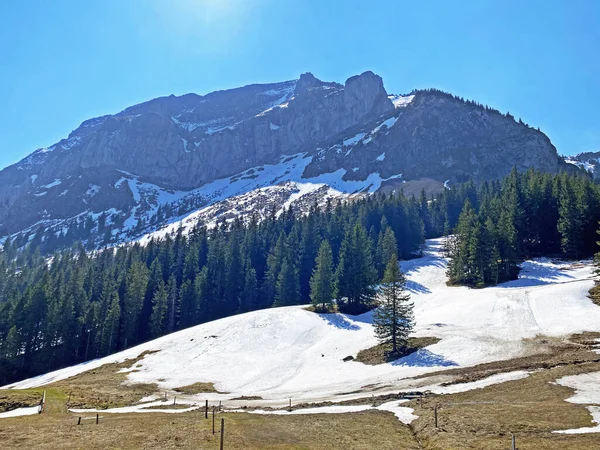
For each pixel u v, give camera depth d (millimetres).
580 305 60031
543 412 26141
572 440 20547
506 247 88688
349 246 90750
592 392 29562
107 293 97438
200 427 28438
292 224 140750
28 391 46750
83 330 92688
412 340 59219
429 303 80562
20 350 83500
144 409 40750
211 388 53469
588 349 43812
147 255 133250
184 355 67438
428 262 114250
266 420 31625
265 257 123938
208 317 102812
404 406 33688
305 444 24594
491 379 38719
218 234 142750
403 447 23781
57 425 30359
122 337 94125
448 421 26656
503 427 24156
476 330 58875
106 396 48031
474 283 88688
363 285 85750
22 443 25047
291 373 57594
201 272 107188
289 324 76188
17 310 86125
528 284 81125
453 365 48000
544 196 106688
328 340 68625
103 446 24234
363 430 27344
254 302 107625
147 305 104000
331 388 48219
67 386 53969
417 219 131000
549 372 36719
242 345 69375
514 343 51375
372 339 65438
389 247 108312
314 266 111438
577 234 91438
